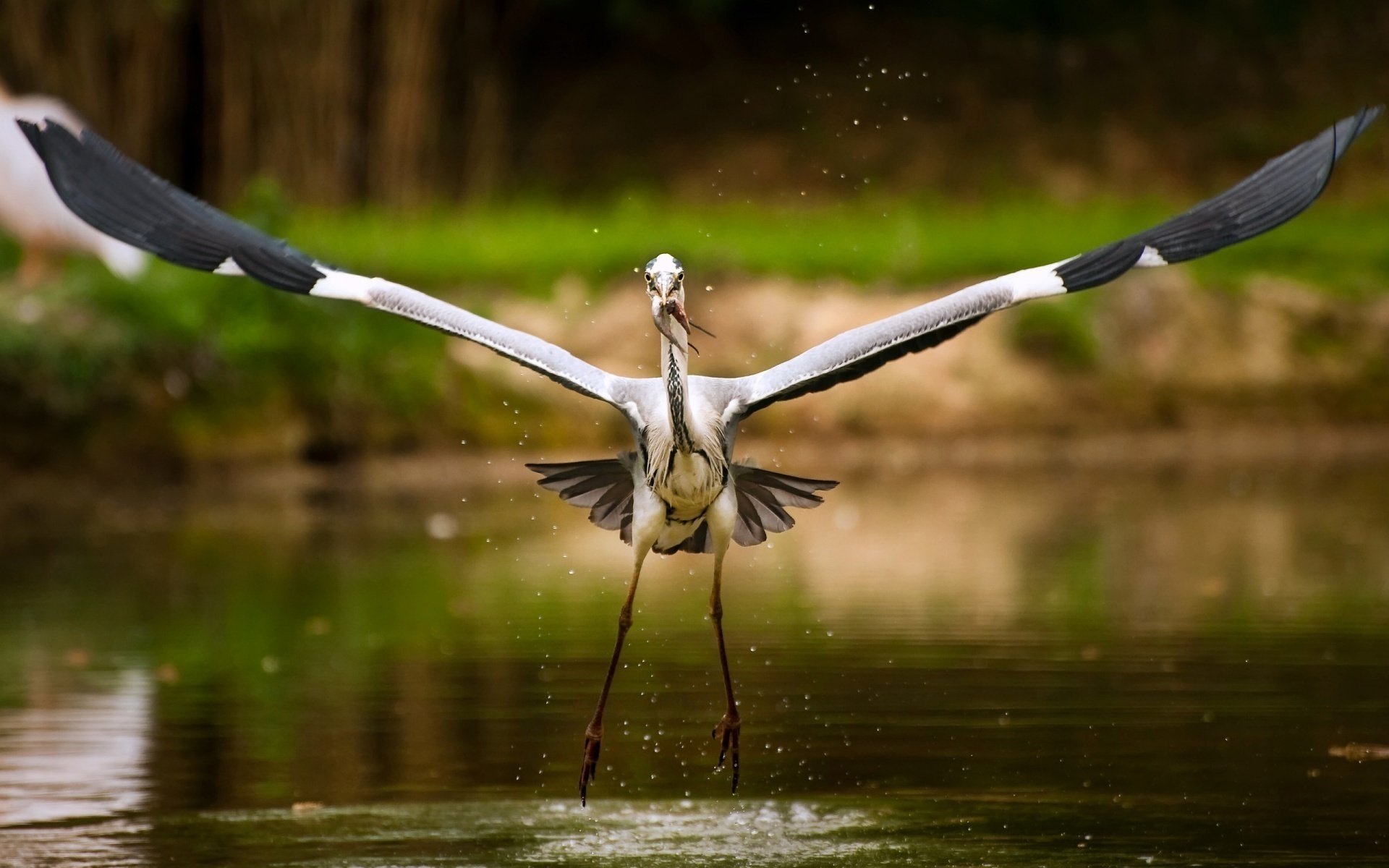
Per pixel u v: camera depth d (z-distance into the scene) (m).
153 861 6.93
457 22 29.39
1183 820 7.32
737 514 7.68
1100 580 12.86
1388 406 22.34
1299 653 10.34
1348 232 25.84
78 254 19.73
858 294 21.66
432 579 13.32
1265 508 16.47
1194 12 33.22
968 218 26.67
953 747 8.48
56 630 11.34
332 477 18.80
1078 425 21.47
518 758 8.40
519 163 30.44
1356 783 7.79
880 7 32.81
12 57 24.02
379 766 8.26
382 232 23.25
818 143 30.19
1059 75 31.77
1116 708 9.15
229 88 25.16
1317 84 32.12
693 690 9.70
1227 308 22.55
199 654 10.64
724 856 7.02
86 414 17.67
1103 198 28.95
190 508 17.00
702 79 31.64
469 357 20.20
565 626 11.48
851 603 12.19
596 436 20.00
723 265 21.78
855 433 21.00
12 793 7.80
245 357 18.89
